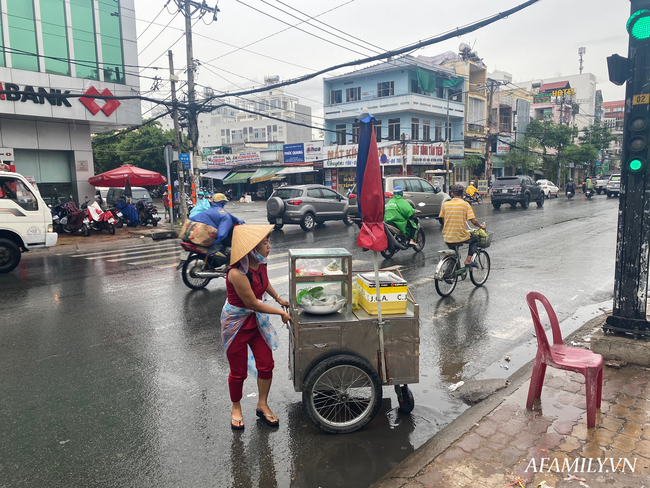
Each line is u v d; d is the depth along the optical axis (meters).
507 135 43.75
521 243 12.30
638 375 4.11
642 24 4.09
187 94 17.38
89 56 18.48
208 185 45.97
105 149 40.72
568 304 6.83
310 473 3.00
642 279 4.41
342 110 36.69
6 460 3.16
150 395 4.12
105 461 3.15
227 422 3.66
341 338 3.40
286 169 38.47
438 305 6.82
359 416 3.47
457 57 40.50
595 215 19.28
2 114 16.55
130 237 16.22
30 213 9.91
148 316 6.48
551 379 4.14
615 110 94.44
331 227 17.20
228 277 3.27
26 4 16.70
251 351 3.57
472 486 2.70
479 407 3.73
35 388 4.27
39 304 7.18
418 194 15.87
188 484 2.90
